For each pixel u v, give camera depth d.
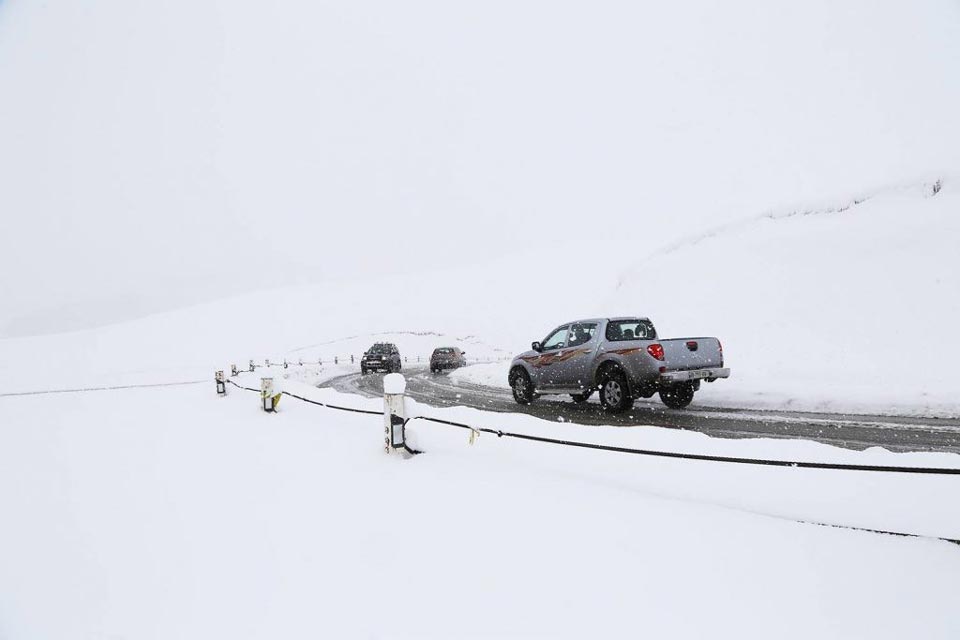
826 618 2.08
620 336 8.83
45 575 2.83
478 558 2.75
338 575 2.65
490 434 4.98
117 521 3.64
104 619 2.35
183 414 9.37
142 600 2.51
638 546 2.81
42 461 5.69
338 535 3.17
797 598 2.24
